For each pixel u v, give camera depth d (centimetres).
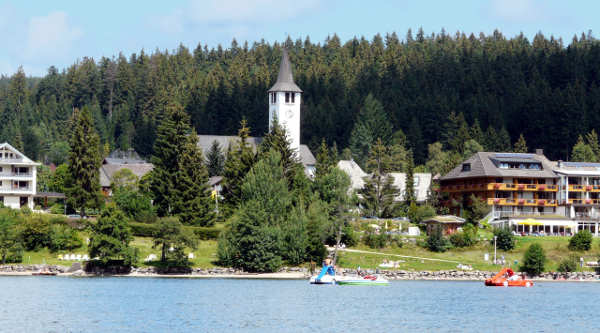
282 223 16812
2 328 9344
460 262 17638
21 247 16088
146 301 11825
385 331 9744
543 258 17250
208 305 11544
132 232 17575
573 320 11062
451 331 9912
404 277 16762
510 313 11612
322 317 10694
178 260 16088
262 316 10644
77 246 16900
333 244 18012
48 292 12675
